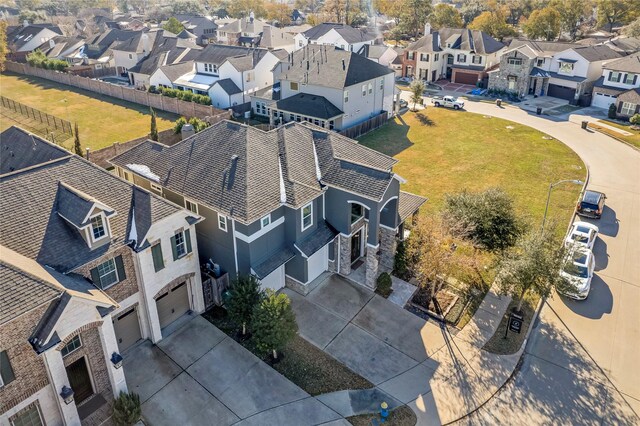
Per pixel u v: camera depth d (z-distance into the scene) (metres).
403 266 27.91
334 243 27.56
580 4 101.31
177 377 21.02
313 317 24.83
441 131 53.47
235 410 19.59
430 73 77.19
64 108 61.38
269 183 25.17
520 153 46.75
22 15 135.62
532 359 22.47
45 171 21.42
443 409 19.84
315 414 19.52
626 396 20.47
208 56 65.62
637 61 59.41
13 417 16.64
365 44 83.38
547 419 19.44
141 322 22.39
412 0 107.12
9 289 15.77
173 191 26.22
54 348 16.50
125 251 20.64
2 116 58.62
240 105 58.59
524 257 22.92
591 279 27.70
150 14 156.25
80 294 17.14
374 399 20.25
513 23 122.69
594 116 58.31
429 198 37.53
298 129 29.69
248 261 24.19
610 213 35.41
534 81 68.38
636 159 45.12
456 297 26.52
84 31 118.56
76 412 17.78
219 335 23.44
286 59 59.66
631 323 24.59
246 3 144.75
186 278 23.53
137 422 18.89
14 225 18.91
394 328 24.23
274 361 22.00
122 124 55.00
